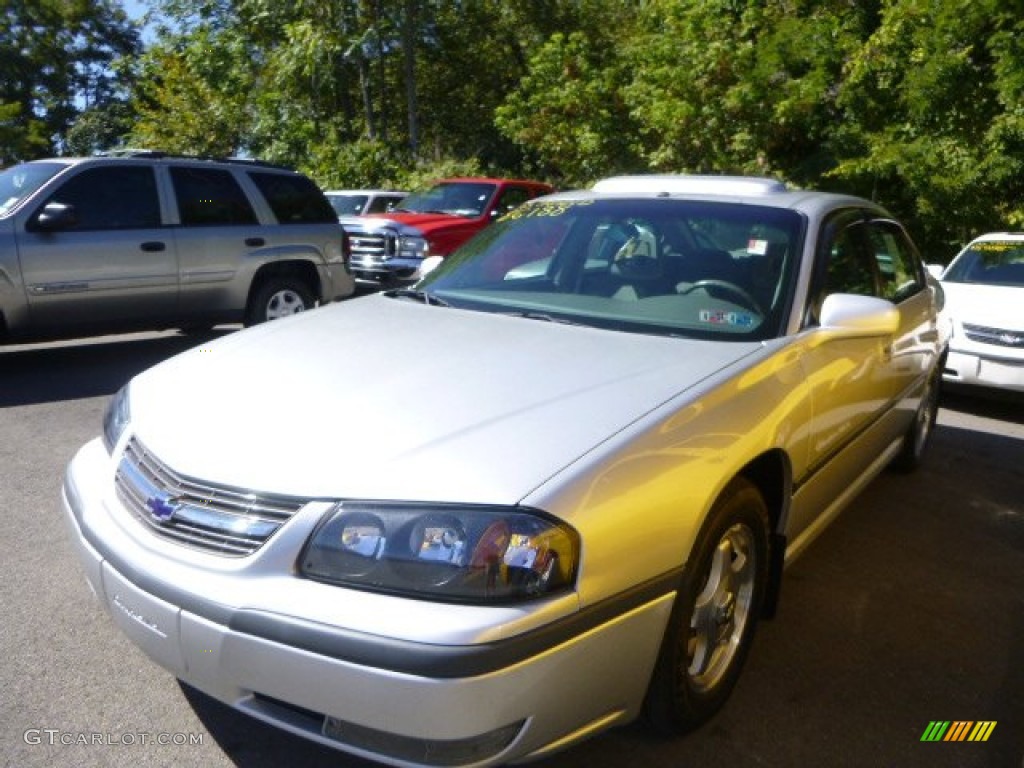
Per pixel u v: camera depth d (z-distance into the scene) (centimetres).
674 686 266
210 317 871
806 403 324
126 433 288
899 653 354
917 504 529
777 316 342
